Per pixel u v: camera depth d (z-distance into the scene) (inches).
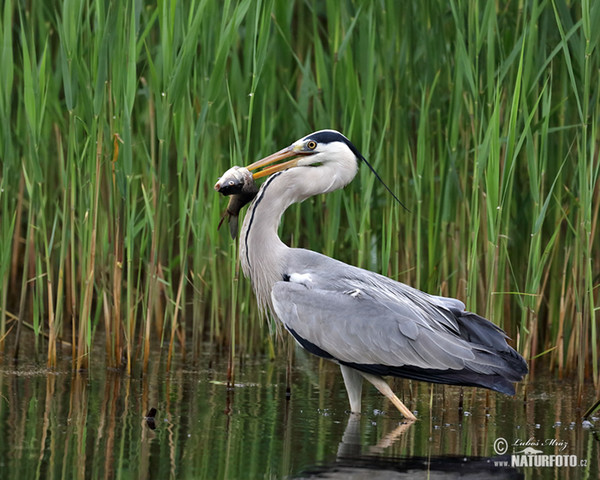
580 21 445.4
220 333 589.3
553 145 523.8
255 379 495.5
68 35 455.8
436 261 522.6
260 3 442.3
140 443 348.5
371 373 405.4
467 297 452.4
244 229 446.6
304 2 584.4
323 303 409.1
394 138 517.0
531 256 477.1
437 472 325.4
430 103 522.6
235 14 444.8
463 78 493.0
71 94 464.1
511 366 398.6
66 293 613.3
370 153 527.5
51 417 384.5
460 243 526.0
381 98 518.6
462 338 413.1
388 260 464.4
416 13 506.3
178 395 444.5
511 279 546.9
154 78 457.4
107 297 538.0
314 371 526.0
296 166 447.8
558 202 489.1
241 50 585.9
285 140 556.4
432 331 397.1
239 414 408.8
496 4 509.4
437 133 516.4
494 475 326.0
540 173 490.9
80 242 494.9
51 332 491.8
